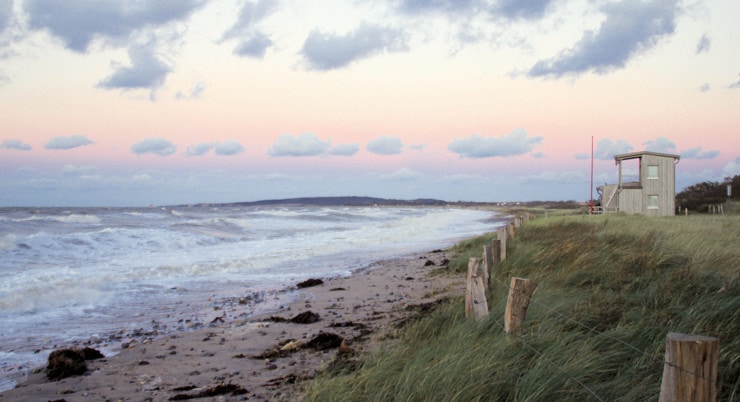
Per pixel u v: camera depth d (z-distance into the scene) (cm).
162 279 1495
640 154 4094
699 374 273
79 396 586
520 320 596
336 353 735
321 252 2364
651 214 4072
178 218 4984
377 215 8388
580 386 446
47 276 1413
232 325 956
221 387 590
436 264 1870
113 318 1016
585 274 923
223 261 1902
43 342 834
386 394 486
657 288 735
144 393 594
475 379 476
